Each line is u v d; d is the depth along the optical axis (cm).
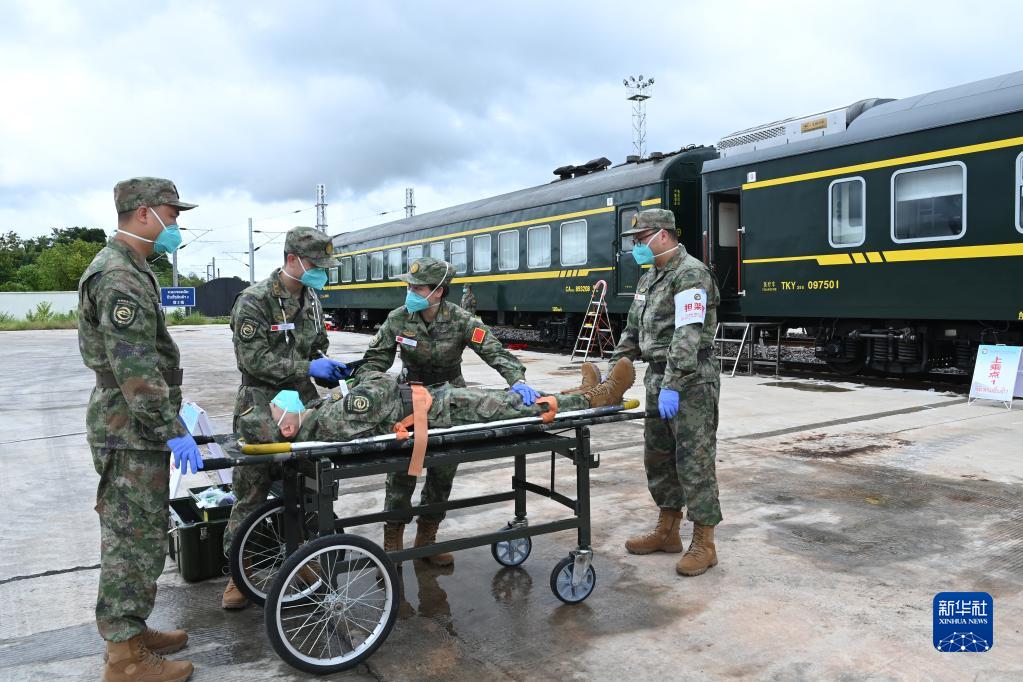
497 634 309
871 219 938
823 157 991
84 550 411
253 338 336
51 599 348
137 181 271
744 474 545
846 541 407
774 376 1097
